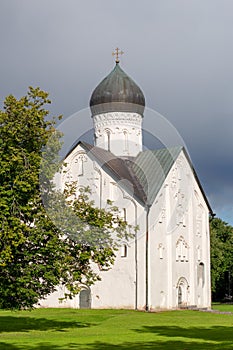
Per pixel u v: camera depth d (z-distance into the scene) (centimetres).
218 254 7431
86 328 3103
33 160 2531
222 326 3291
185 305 5453
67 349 2070
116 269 4916
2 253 2342
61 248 2552
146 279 4781
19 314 4144
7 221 2428
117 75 5719
